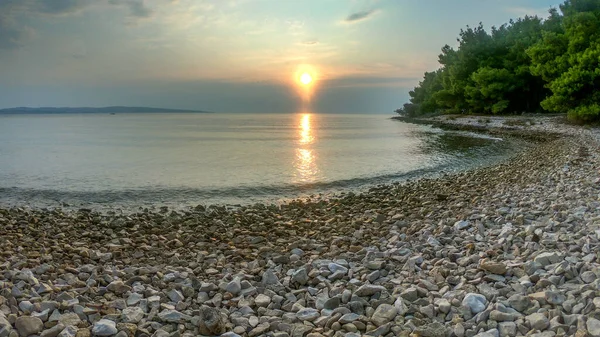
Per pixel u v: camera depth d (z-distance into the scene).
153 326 5.75
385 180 22.58
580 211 10.23
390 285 6.80
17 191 20.14
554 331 4.80
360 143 48.44
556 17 67.44
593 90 42.38
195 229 12.63
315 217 13.93
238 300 6.59
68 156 36.38
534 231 8.72
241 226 12.96
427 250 8.36
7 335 5.28
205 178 23.61
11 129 93.38
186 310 6.31
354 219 13.09
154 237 11.55
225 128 102.25
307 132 79.50
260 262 8.76
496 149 35.72
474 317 5.43
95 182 22.58
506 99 72.31
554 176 17.44
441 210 13.29
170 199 18.42
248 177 23.84
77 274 8.16
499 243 8.27
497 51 77.25
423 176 23.61
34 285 7.07
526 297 5.61
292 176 24.08
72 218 14.84
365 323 5.57
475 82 75.44
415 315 5.63
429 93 111.06
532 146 35.69
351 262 8.16
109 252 9.93
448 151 36.03
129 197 18.84
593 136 35.47
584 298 5.38
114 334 5.43
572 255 7.11
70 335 5.33
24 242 11.04
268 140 56.59
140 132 82.00
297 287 7.17
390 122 119.44
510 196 13.98
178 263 8.99
